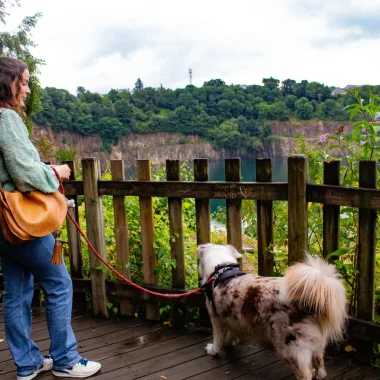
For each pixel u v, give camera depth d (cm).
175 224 304
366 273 236
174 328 309
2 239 202
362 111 281
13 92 199
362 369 238
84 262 400
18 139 188
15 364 241
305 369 199
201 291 298
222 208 502
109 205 432
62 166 221
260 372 242
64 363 237
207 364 254
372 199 223
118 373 247
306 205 252
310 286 190
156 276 322
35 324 323
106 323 323
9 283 229
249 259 383
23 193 197
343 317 205
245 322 225
